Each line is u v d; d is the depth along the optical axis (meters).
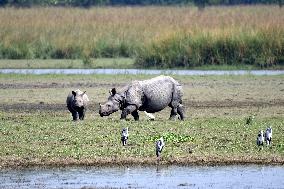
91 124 103.31
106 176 77.12
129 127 100.50
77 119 109.00
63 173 78.25
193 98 132.25
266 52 186.00
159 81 109.44
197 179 76.38
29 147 88.25
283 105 124.94
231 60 187.12
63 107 123.06
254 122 105.38
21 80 156.75
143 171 79.31
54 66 189.38
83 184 74.06
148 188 72.81
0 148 87.62
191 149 87.50
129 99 107.75
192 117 111.69
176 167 81.06
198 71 178.50
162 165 81.94
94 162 82.38
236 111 117.94
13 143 90.44
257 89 143.38
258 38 188.75
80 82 153.25
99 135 94.69
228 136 94.62
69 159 83.19
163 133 94.62
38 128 100.06
